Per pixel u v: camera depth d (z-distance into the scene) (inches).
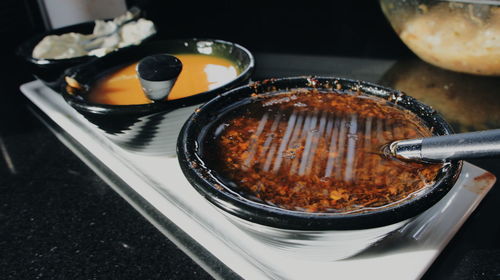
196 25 52.7
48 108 36.7
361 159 20.5
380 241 18.6
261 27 51.3
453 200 23.1
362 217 15.7
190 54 35.0
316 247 17.4
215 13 56.9
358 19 52.6
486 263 20.2
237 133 22.9
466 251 20.9
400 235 21.1
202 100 25.0
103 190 27.1
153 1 54.4
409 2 34.5
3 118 37.7
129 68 33.3
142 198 26.1
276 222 15.9
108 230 23.6
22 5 54.1
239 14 56.1
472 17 31.2
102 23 39.9
